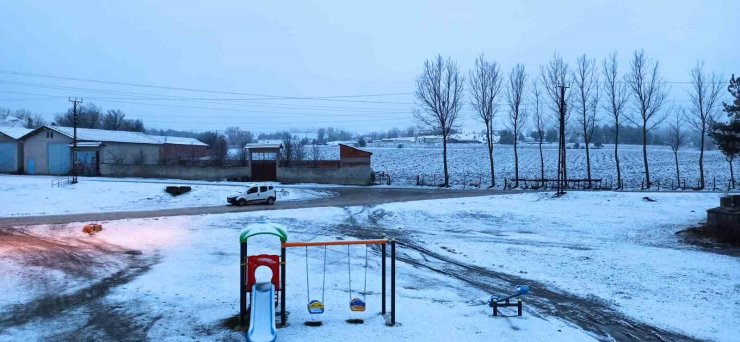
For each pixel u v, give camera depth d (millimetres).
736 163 80250
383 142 138500
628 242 24297
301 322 11500
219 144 84125
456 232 27156
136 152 63406
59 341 10359
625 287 15820
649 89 54000
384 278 12211
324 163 57938
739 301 14266
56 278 15539
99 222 26984
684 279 16719
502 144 128250
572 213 32656
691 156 94250
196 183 49469
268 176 56125
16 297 13477
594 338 11227
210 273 16359
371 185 55500
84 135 58656
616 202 35688
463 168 77875
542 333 11211
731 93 27688
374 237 24484
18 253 19109
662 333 11727
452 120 57656
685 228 26797
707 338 11438
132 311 12344
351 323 11500
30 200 36875
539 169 76062
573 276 17281
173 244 21531
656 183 58000
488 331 11219
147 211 33469
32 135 58719
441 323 11672
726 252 21375
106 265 17484
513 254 21047
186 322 11539
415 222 30359
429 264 19062
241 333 10844
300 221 28859
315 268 17500
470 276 17250
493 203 36438
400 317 12031
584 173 70375
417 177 58688
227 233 24219
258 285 10938
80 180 47344
